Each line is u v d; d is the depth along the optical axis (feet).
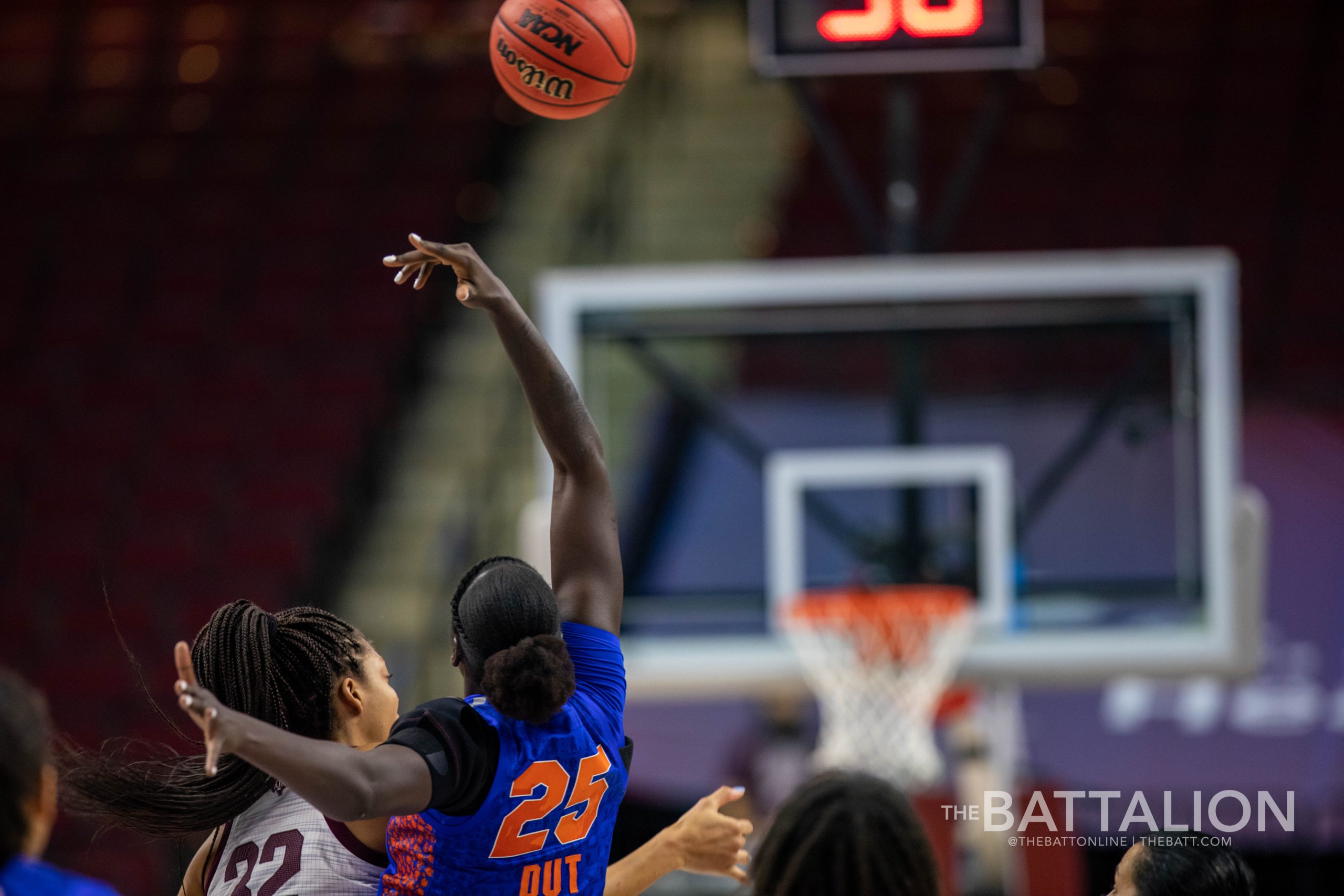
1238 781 53.52
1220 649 35.91
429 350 74.02
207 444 68.28
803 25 34.12
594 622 14.34
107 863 48.80
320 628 14.89
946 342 37.47
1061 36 85.35
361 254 77.66
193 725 22.91
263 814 14.66
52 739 14.19
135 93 89.76
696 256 75.77
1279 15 85.20
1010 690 41.88
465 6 92.63
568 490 14.88
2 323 75.41
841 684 36.01
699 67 91.56
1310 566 59.31
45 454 68.54
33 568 64.03
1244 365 67.21
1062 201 75.10
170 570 63.52
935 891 12.69
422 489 67.97
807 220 76.33
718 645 36.96
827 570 37.27
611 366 37.78
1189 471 36.58
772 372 40.50
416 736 12.10
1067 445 37.29
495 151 83.46
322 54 91.61
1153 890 14.49
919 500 37.40
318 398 69.77
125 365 72.54
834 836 12.53
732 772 52.08
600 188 79.77
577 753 13.23
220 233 79.36
